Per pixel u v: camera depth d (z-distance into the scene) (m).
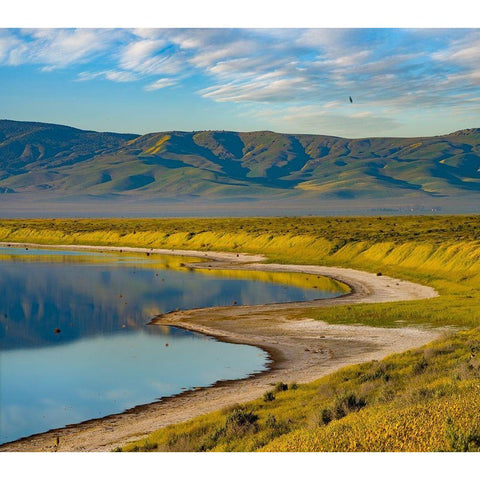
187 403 32.09
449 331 48.06
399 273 93.12
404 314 55.88
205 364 41.47
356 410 20.62
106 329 55.66
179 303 70.56
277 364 40.84
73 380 38.00
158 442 22.81
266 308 64.94
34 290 82.56
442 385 21.17
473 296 66.06
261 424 21.94
